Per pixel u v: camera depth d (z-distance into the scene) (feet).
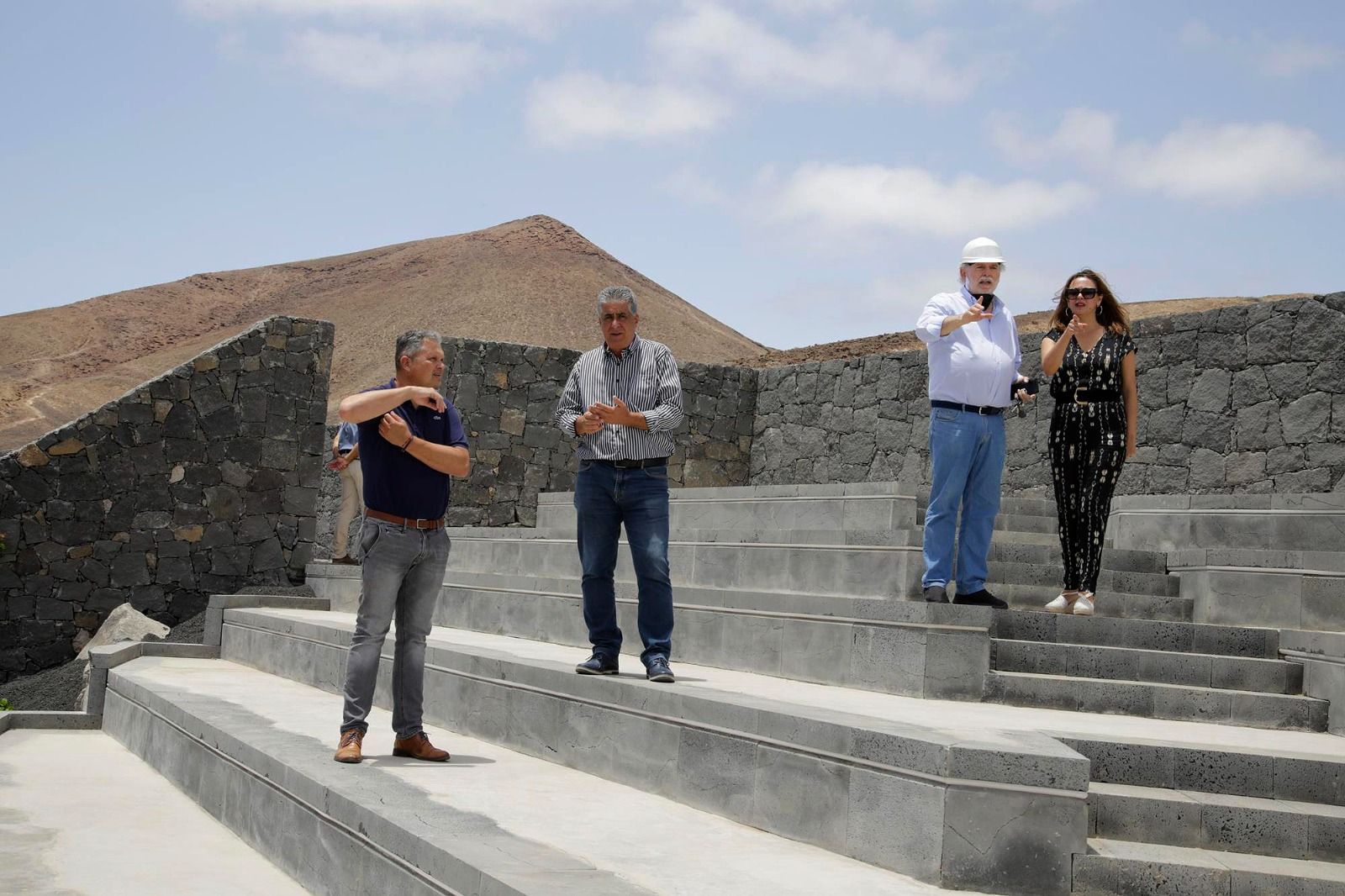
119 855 17.24
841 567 24.94
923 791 13.16
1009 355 22.81
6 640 46.14
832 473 52.08
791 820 14.94
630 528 19.98
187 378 49.01
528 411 52.70
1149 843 14.39
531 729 20.57
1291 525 27.25
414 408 18.84
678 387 20.43
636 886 11.69
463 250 531.50
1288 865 13.65
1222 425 36.91
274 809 17.44
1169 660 21.12
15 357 452.35
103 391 382.22
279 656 33.06
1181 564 26.35
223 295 552.41
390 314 445.78
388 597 18.39
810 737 14.80
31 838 17.94
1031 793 12.92
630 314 20.51
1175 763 15.30
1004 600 23.63
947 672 20.31
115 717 30.01
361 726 18.16
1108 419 22.99
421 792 15.84
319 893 15.42
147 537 48.11
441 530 18.95
